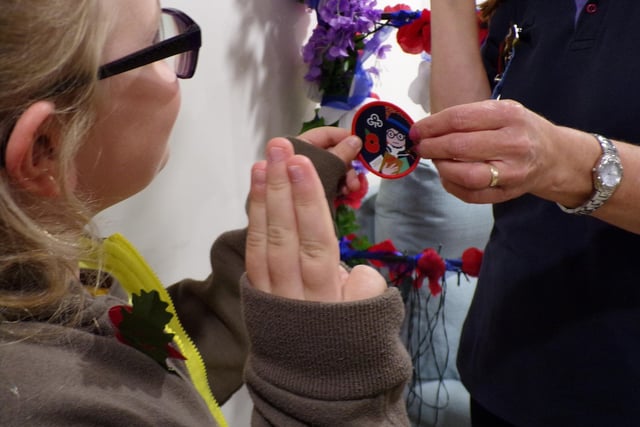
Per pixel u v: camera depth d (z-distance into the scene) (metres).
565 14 0.78
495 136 0.65
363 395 0.55
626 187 0.69
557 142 0.67
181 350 0.70
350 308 0.54
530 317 0.81
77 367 0.52
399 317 0.56
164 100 0.59
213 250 0.78
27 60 0.50
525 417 0.81
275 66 1.11
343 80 1.13
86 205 0.56
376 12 1.09
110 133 0.57
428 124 0.67
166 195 0.96
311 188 0.54
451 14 0.89
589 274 0.76
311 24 1.19
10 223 0.51
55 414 0.49
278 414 0.56
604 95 0.74
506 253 0.84
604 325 0.76
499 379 0.84
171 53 0.57
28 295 0.52
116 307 0.56
